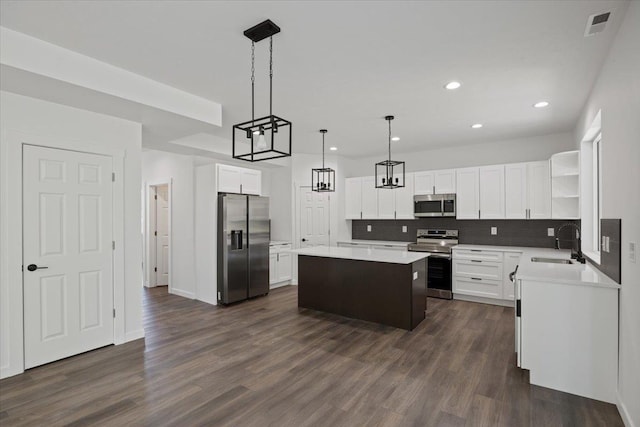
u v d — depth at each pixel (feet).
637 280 6.27
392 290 12.73
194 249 17.44
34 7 6.45
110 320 11.04
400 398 7.79
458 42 7.75
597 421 6.95
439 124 14.49
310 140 17.43
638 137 6.13
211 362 9.73
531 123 14.32
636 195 6.30
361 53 8.27
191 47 8.01
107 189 10.96
